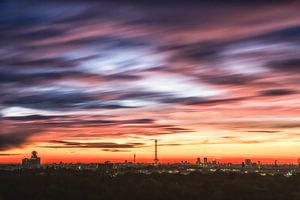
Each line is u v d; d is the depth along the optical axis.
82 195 84.12
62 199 81.81
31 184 94.44
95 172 151.00
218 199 86.69
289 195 92.94
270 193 95.12
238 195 91.88
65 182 96.81
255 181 114.00
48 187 88.94
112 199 83.19
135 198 84.00
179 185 97.56
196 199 86.31
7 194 82.94
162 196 86.19
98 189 90.88
